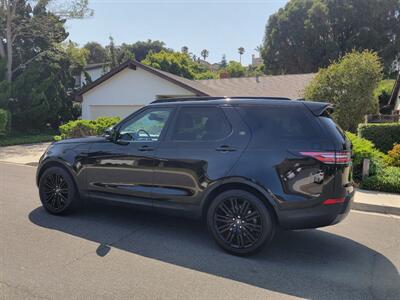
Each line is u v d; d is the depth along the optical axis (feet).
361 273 13.17
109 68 123.03
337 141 13.56
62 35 77.66
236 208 14.43
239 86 72.38
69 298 10.77
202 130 15.42
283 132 14.06
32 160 41.37
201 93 54.85
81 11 73.36
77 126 44.80
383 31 120.88
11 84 65.98
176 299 10.93
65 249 14.49
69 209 18.70
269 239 14.01
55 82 72.59
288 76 76.13
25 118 68.39
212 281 12.19
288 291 11.68
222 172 14.43
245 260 14.05
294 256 14.61
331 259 14.42
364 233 17.80
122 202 17.01
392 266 13.87
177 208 15.62
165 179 15.72
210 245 15.40
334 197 13.42
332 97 48.60
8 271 12.41
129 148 16.70
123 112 60.75
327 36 123.03
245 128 14.61
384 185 26.35
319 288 11.95
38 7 72.49
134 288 11.51
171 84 56.85
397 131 39.45
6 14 68.23
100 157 17.42
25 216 18.74
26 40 75.36
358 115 48.49
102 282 11.84
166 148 15.79
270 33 132.77
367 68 47.47
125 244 15.25
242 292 11.51
